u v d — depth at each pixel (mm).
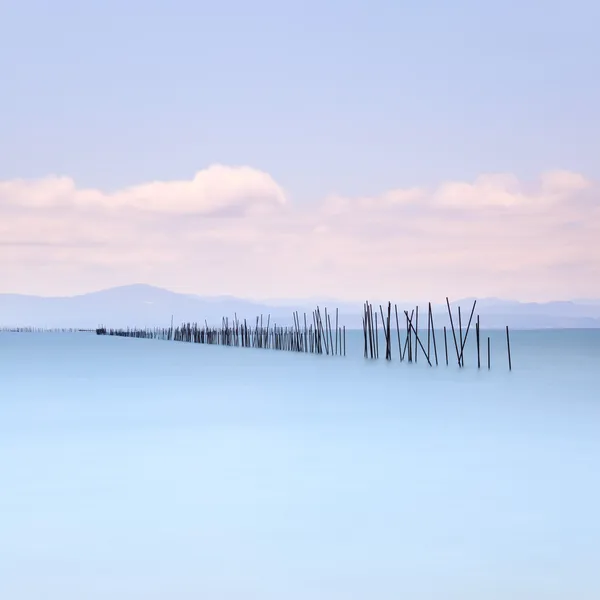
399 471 20375
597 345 119688
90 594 11703
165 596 11609
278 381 48688
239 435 26828
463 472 20188
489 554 13383
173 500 17219
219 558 13250
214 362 68250
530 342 139125
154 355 82500
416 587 11891
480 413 33031
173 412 33188
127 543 14078
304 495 17609
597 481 19047
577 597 11492
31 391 42281
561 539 14164
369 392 41906
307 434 27000
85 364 65938
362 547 13789
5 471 20547
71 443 25188
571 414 32562
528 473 20094
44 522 15492
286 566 12828
